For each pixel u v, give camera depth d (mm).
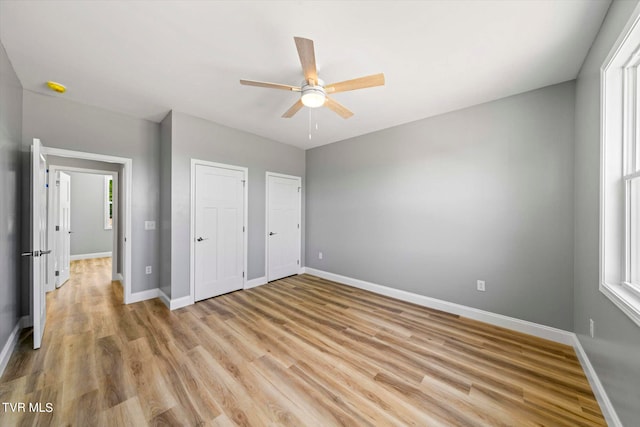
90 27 1686
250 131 3777
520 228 2492
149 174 3363
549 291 2338
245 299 3385
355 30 1688
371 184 3748
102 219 6289
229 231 3639
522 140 2486
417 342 2285
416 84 2369
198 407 1517
